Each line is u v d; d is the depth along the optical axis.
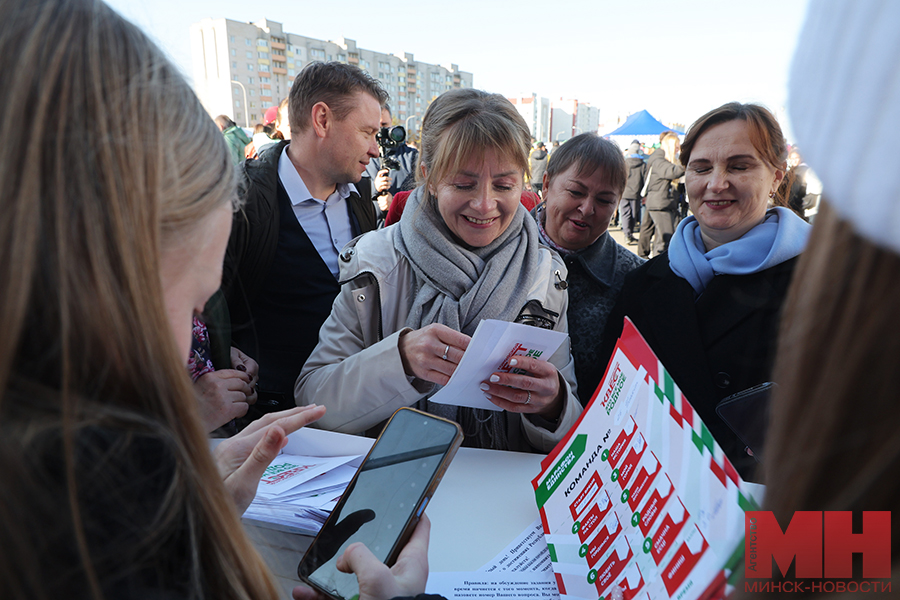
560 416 1.14
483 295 1.27
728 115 1.28
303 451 1.10
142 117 0.36
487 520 0.89
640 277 1.49
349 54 64.81
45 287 0.32
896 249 0.19
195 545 0.38
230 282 1.49
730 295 1.26
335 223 2.18
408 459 0.73
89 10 0.36
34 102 0.32
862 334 0.22
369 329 1.35
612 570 0.64
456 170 1.24
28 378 0.32
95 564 0.31
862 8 0.20
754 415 0.83
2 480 0.29
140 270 0.35
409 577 0.59
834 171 0.21
